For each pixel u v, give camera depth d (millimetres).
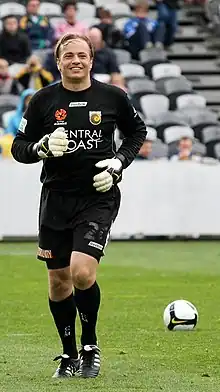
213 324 23922
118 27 64812
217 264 37219
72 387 16250
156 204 45219
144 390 16016
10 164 44500
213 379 17188
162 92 58094
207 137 53656
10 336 22328
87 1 66812
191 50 65312
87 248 16781
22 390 15984
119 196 17531
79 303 17109
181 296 28938
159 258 39062
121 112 17391
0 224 44656
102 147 17141
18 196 44625
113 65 54781
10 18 55531
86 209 17078
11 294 29312
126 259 38750
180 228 45469
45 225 17297
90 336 17391
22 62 55656
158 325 23812
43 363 18875
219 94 63469
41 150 16672
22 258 38719
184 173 45312
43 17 57969
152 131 51438
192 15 69062
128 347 20781
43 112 17219
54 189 17219
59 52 17094
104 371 17953
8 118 50250
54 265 17344
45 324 24062
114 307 26734
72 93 17109
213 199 45594
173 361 19109
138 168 45000
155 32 62906
